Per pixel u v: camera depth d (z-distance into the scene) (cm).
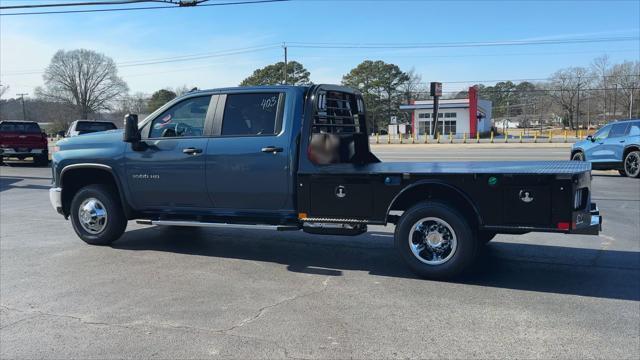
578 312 472
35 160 2286
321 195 594
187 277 588
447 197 574
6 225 914
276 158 612
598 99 8644
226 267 630
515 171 533
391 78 8506
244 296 521
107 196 722
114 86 9762
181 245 748
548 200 512
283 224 632
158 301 507
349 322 450
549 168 567
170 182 666
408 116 8681
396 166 652
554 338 414
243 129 639
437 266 561
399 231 574
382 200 570
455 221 548
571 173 504
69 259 668
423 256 572
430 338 416
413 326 440
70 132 2084
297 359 380
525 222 521
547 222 514
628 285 553
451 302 500
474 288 544
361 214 580
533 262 648
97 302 505
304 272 608
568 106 8788
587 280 571
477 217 543
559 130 8662
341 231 594
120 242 770
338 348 398
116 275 596
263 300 508
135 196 694
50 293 534
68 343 412
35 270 618
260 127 633
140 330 436
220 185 641
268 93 636
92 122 2125
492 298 511
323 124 652
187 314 471
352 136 740
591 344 402
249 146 624
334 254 695
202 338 418
